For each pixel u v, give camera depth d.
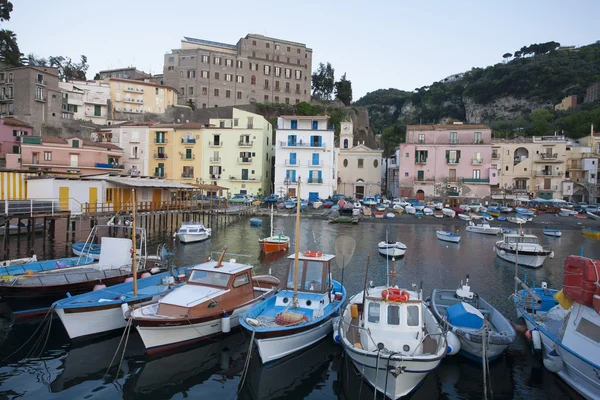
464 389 11.52
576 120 88.81
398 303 11.93
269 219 52.22
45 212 29.31
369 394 11.29
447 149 68.69
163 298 13.78
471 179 67.69
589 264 11.20
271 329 12.09
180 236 34.50
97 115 79.75
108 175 38.50
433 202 65.94
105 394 10.92
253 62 95.19
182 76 91.25
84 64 107.12
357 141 89.38
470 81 145.25
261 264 27.11
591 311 11.11
